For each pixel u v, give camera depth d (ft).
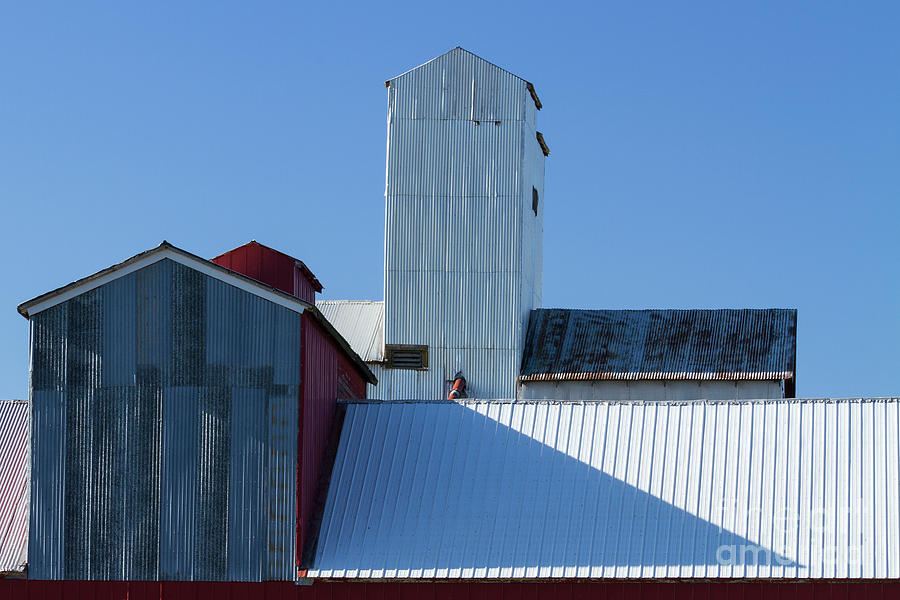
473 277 426.92
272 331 257.55
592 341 424.05
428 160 431.02
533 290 449.89
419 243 429.79
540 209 465.47
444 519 254.88
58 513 258.16
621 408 269.85
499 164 428.15
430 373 424.46
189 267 260.62
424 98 432.66
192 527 254.68
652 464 258.98
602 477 257.96
